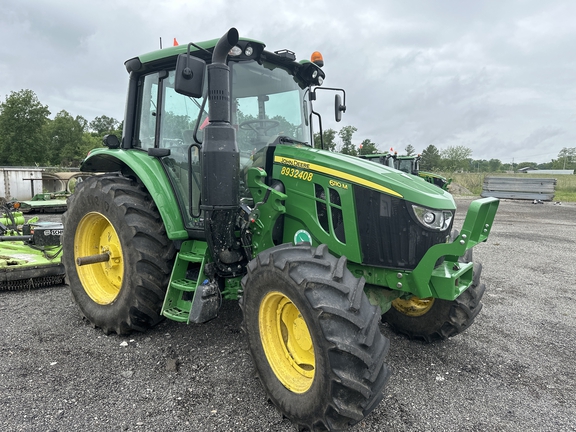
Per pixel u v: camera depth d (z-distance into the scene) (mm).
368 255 2799
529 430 2434
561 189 28562
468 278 3035
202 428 2336
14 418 2365
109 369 2969
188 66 2650
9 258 4988
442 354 3432
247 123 3311
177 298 3299
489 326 4098
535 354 3482
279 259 2428
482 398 2775
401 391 2828
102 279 3865
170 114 3512
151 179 3389
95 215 3709
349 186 2789
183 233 3307
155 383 2799
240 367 3037
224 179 2742
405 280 2732
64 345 3344
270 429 2350
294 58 3586
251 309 2604
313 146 4023
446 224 2766
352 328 2115
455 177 31359
